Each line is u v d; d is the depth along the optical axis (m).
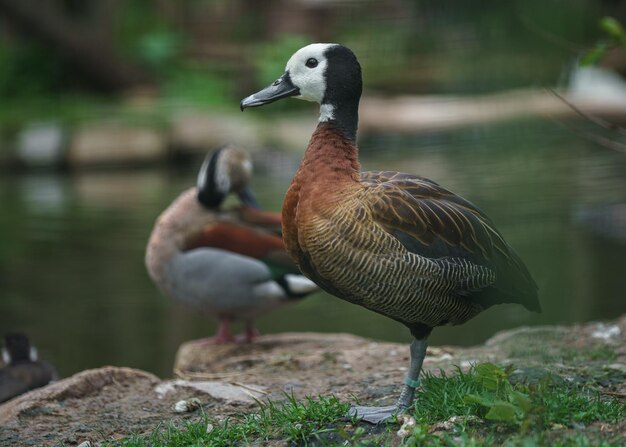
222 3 37.25
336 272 6.50
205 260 10.81
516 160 22.80
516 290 6.99
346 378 8.27
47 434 7.19
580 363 8.22
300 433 6.46
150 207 19.75
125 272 15.23
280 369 8.95
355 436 6.17
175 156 25.17
